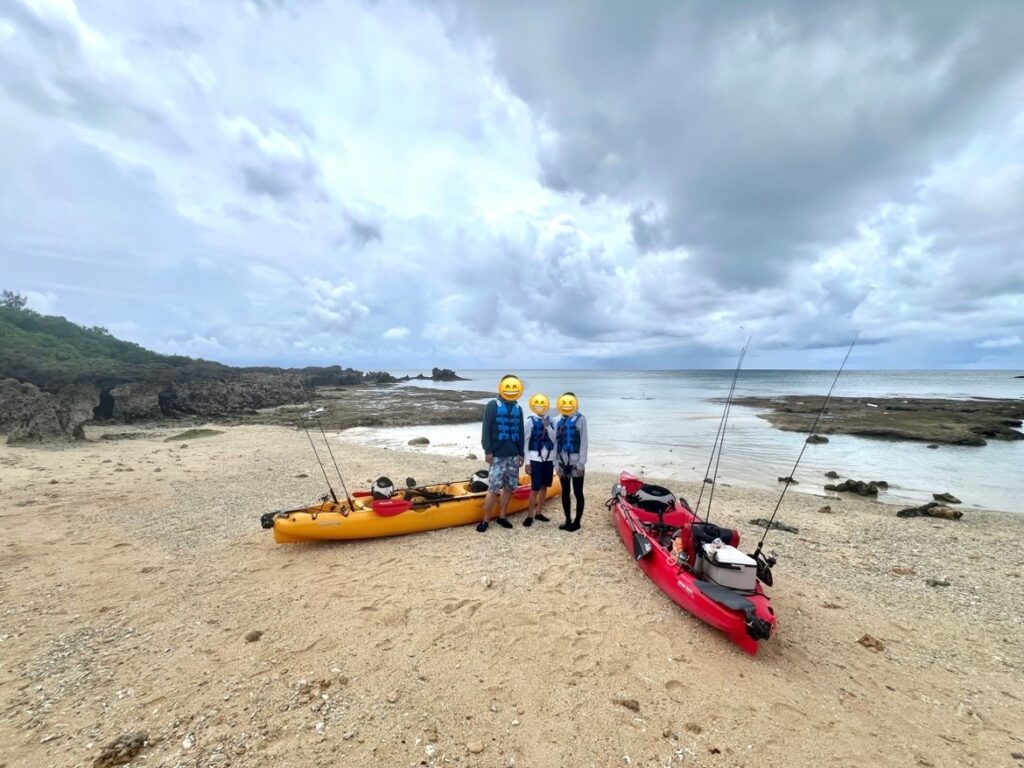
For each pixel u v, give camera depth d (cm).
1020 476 1512
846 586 652
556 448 821
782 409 3347
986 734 377
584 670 440
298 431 2338
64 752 332
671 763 339
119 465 1357
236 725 361
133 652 456
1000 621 562
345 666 438
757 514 1016
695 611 512
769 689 420
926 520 1006
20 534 779
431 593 585
